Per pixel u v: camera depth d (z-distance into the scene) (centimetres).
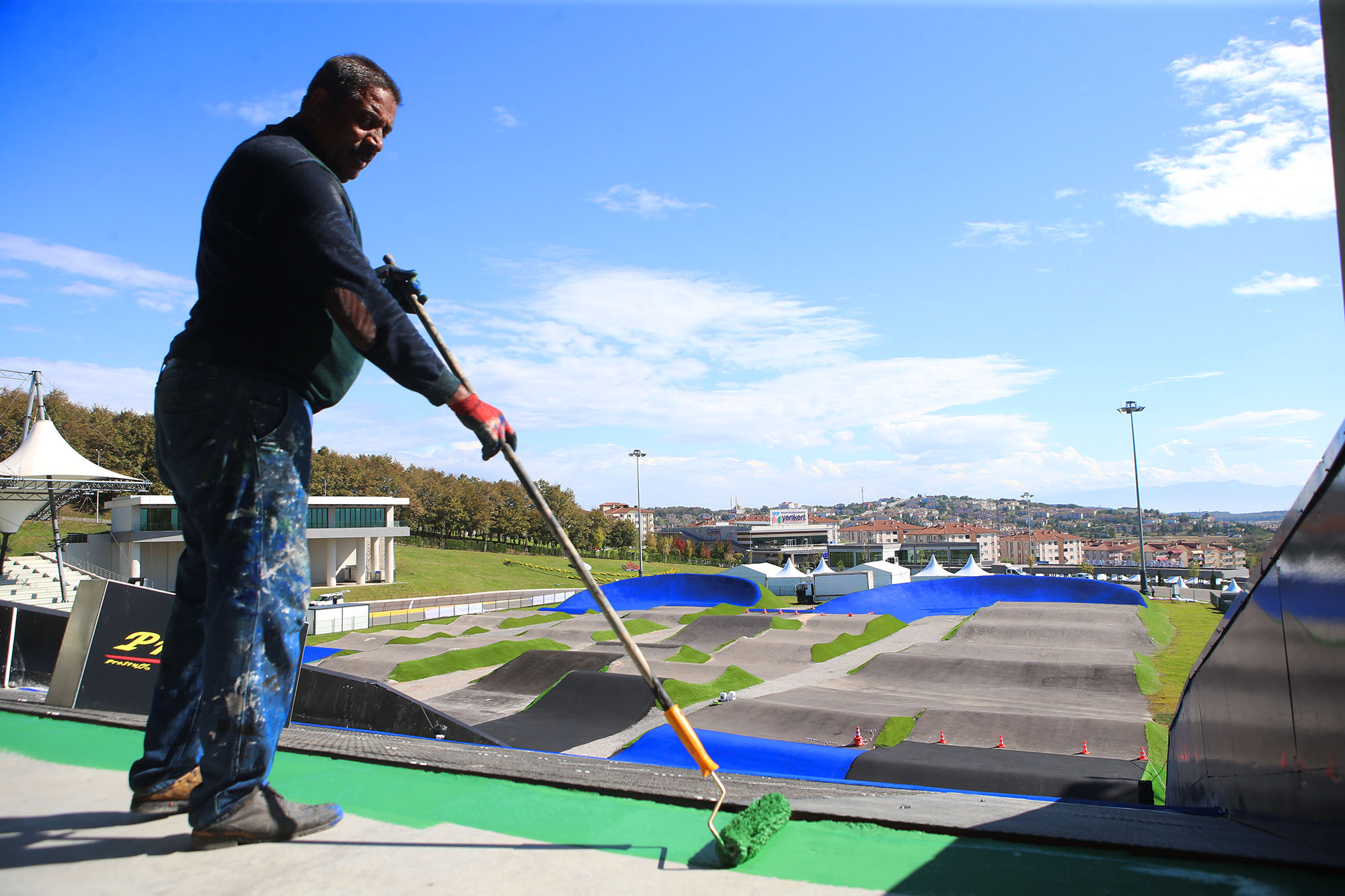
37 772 311
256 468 230
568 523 12325
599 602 250
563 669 3091
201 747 245
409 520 11606
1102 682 2898
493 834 229
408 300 259
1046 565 11219
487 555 10650
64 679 484
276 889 191
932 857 204
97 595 493
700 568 11412
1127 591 5019
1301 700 298
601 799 264
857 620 4531
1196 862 197
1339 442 236
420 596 7088
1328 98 196
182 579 262
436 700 2828
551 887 188
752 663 3478
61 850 221
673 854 211
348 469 10931
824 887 185
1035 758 1861
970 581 5497
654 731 2178
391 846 221
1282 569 318
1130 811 318
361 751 328
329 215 223
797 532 16488
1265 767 348
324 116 250
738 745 2041
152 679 496
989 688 2933
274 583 233
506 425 244
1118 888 183
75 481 4697
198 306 239
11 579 4819
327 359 253
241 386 229
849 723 2244
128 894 188
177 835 235
